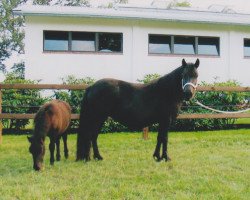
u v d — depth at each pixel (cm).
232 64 1775
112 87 705
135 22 1658
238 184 564
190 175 618
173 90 706
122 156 780
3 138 1059
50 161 688
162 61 1697
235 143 925
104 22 1630
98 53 1633
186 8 2238
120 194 516
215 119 1206
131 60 1664
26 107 1155
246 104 1255
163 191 536
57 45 1605
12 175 628
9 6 3291
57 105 707
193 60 1731
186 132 1156
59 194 514
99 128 737
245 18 1777
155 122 731
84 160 719
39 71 1579
